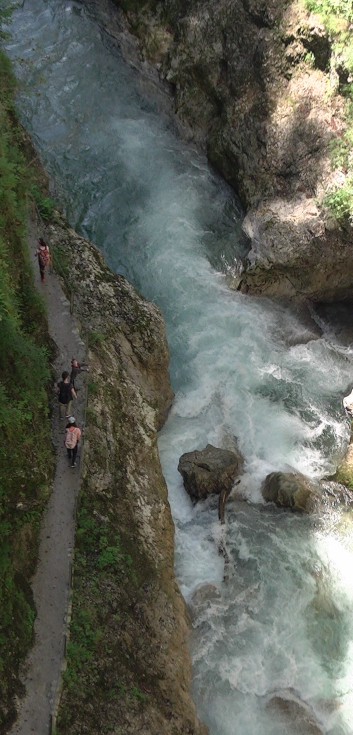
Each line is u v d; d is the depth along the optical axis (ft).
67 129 91.45
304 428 69.00
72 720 40.06
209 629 52.44
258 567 56.85
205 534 58.85
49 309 60.95
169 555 53.01
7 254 54.24
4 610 40.83
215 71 87.81
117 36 101.35
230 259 81.20
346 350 76.84
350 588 56.54
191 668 49.24
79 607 45.01
